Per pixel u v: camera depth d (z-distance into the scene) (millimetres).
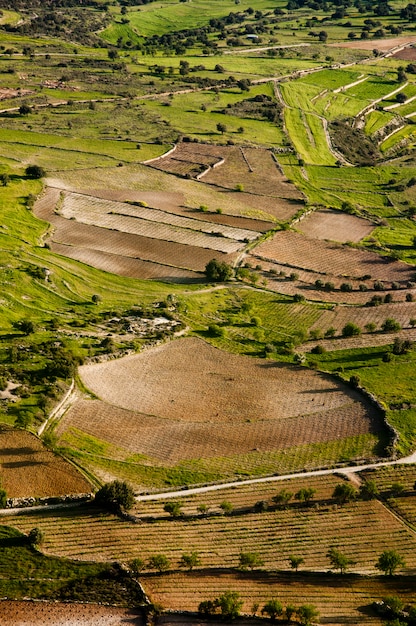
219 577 82562
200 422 112312
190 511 93375
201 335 141000
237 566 84562
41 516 89375
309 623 75312
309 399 121000
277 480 100812
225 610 74812
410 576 85062
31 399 109875
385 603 79375
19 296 144750
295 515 94250
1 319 133375
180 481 98875
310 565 85750
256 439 109375
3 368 115312
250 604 78562
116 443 105125
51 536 86188
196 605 77812
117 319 143375
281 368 130750
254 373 128250
